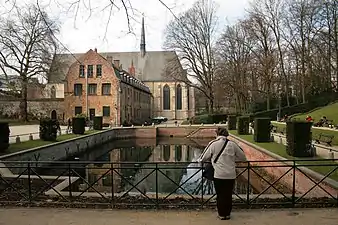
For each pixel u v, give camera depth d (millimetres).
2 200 7906
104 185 14984
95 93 53281
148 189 14031
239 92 48375
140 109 67625
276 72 43656
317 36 37938
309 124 15719
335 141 20453
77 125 31656
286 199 7828
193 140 43562
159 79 77312
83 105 53188
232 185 6449
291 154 16031
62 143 23312
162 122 70562
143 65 80125
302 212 6906
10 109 53156
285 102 50219
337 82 40156
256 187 14320
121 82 54094
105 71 53219
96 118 40469
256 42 43969
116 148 34125
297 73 45406
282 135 24922
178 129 48469
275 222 6266
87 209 7215
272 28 43438
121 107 53562
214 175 6406
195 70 51219
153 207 7312
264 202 7531
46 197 8156
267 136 23359
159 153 30109
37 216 6727
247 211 7004
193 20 49031
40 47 29469
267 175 16812
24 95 45750
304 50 42875
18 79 38594
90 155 28438
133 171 19000
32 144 20859
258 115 45188
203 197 8070
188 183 14945
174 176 17281
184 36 49969
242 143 25781
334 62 41156
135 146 36094
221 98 55375
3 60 32500
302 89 47188
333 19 35875
